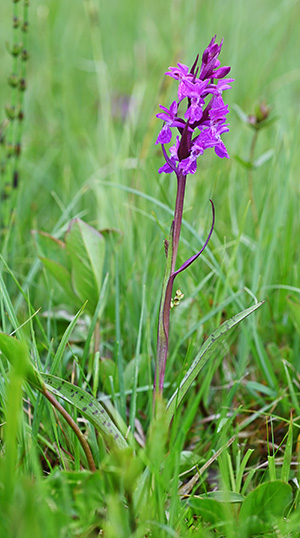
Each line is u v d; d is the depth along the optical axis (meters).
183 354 0.81
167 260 0.64
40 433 0.73
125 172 1.06
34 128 1.40
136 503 0.64
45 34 1.59
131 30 1.75
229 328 0.65
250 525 0.63
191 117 0.63
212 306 0.82
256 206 1.00
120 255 0.88
